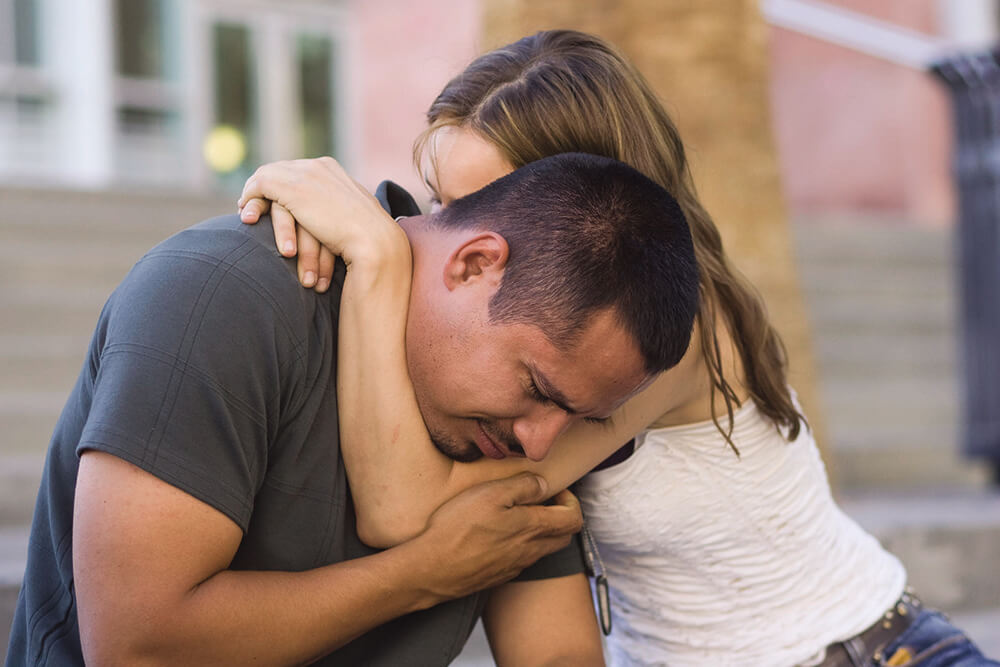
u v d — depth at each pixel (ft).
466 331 4.42
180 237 4.52
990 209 14.92
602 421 4.82
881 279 22.53
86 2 32.78
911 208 30.01
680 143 5.44
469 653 9.45
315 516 4.66
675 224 4.46
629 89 5.15
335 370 4.68
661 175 5.20
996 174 14.87
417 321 4.58
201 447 4.16
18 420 13.62
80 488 4.13
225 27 35.22
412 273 4.68
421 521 4.72
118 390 4.13
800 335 11.23
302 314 4.48
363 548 4.84
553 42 5.25
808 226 22.84
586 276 4.23
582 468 5.09
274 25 35.73
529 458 4.60
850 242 22.91
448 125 5.14
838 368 19.45
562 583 5.46
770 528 5.48
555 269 4.26
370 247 4.56
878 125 29.89
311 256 4.57
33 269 17.62
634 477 5.34
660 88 10.43
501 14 10.25
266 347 4.33
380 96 33.99
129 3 33.63
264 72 35.73
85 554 4.07
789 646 5.44
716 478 5.39
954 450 15.92
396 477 4.65
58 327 16.60
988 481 15.61
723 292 5.43
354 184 4.78
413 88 32.89
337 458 4.70
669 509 5.37
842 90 29.68
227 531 4.22
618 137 5.05
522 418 4.50
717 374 5.33
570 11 10.19
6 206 19.11
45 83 32.45
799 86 29.22
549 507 5.04
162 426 4.11
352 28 35.55
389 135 33.71
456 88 5.23
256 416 4.30
